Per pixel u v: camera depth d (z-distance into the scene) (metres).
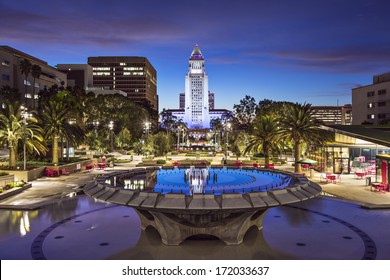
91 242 17.72
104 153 81.19
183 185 19.09
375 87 113.25
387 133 48.53
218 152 104.75
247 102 145.12
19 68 109.44
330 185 36.75
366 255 15.79
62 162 50.94
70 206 25.78
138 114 117.62
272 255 15.91
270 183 19.80
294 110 45.16
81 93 98.75
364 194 31.17
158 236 18.66
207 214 17.22
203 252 16.30
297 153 45.81
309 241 17.80
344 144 48.38
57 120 48.78
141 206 15.41
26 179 39.66
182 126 178.62
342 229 19.92
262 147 50.56
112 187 17.28
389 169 33.78
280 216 22.80
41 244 17.42
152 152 72.44
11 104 43.59
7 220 21.89
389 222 21.39
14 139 42.03
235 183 19.88
